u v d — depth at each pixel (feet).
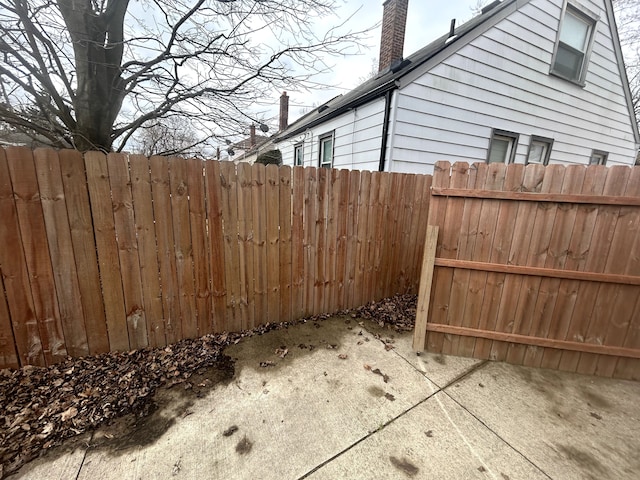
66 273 6.78
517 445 5.49
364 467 4.97
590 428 5.97
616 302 7.47
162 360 7.56
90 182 6.64
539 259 7.68
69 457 4.93
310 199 9.51
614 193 6.98
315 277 10.29
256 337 9.06
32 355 6.78
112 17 9.11
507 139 18.81
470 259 8.06
